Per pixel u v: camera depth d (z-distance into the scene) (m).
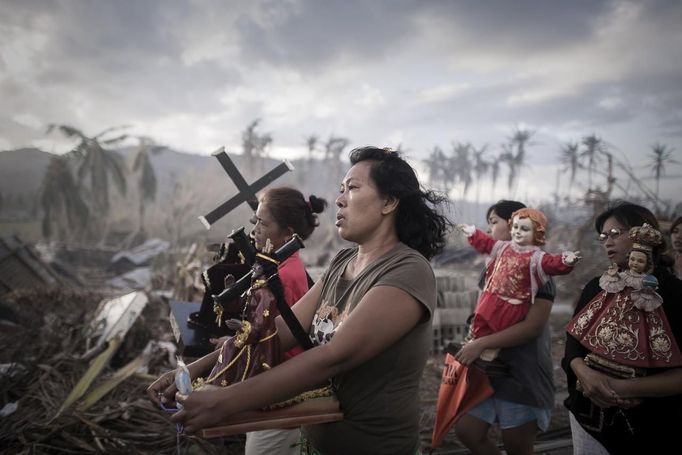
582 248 12.93
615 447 2.00
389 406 1.59
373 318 1.48
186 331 2.80
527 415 2.84
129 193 49.91
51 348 5.61
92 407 4.25
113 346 5.36
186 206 40.28
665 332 1.89
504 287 2.89
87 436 3.81
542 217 2.93
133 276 18.56
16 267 10.38
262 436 2.30
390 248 1.73
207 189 44.66
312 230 2.69
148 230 44.00
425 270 1.60
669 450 1.92
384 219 1.75
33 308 8.58
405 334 1.56
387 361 1.59
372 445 1.60
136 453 3.65
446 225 1.87
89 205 44.19
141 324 6.68
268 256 1.54
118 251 28.00
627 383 1.90
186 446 3.79
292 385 1.40
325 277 1.96
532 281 2.82
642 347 1.91
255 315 1.53
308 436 1.77
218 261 2.80
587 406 2.10
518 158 90.06
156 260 16.47
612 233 2.09
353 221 1.72
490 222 3.49
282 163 2.84
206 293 2.65
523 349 2.88
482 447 2.93
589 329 2.07
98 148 42.91
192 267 8.14
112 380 4.38
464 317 7.33
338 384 1.65
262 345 1.53
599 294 2.12
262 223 2.59
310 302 1.94
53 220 40.28
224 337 2.61
